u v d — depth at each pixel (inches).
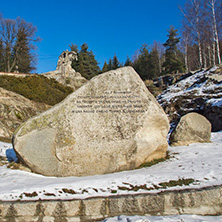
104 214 171.2
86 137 246.8
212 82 939.3
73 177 234.4
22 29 1646.2
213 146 346.9
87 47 2303.2
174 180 197.2
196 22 1422.2
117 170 247.8
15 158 303.1
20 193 179.5
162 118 268.1
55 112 253.8
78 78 1298.0
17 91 735.1
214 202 176.9
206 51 1902.1
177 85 1136.2
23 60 1702.8
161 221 155.4
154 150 270.5
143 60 2373.3
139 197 175.0
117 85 268.2
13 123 555.8
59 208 168.9
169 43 2082.9
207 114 735.1
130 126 255.9
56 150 241.9
